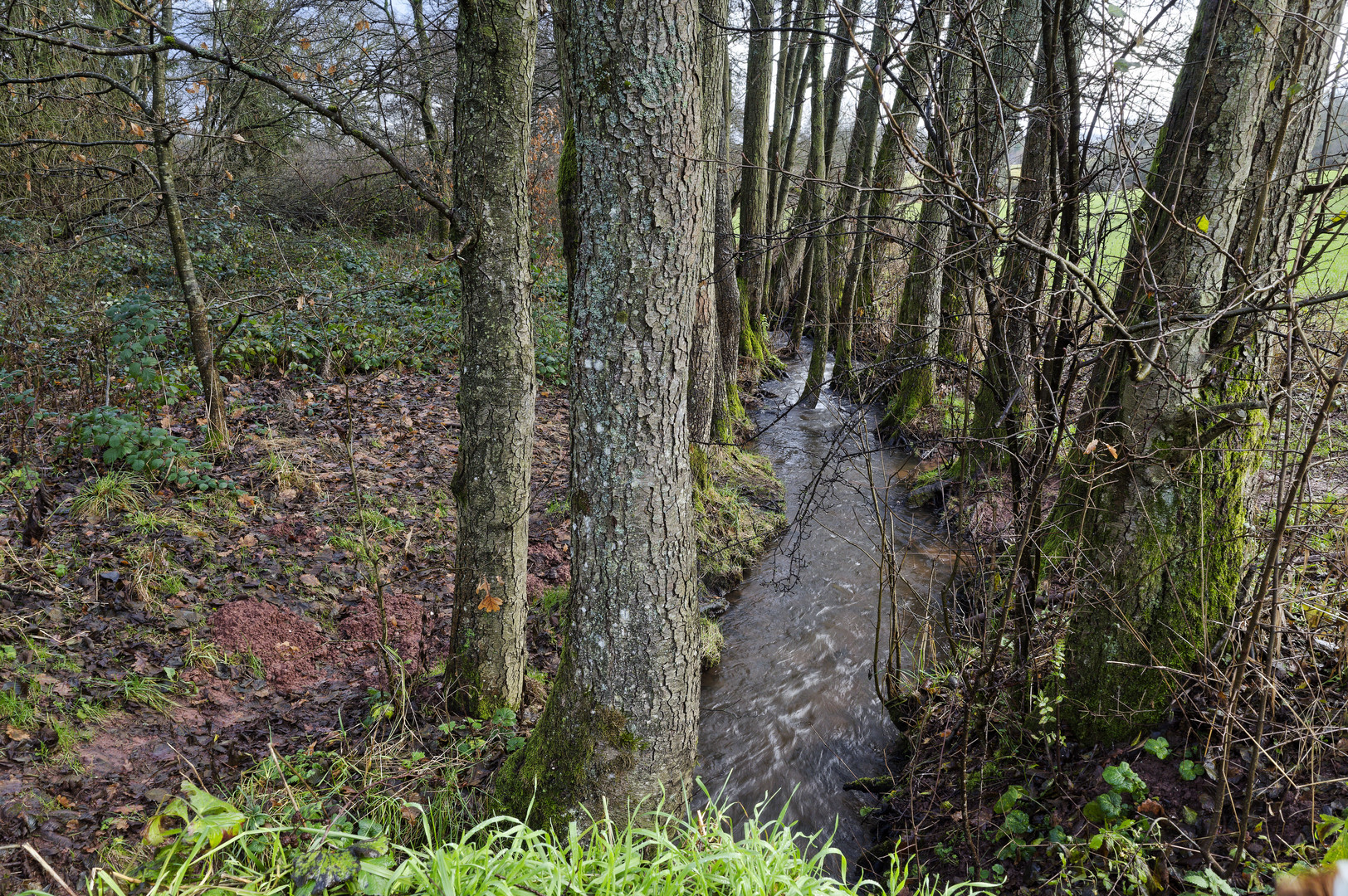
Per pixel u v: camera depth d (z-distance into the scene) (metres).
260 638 4.56
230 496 5.72
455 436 7.86
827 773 4.41
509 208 3.69
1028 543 3.58
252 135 12.03
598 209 2.75
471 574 4.04
